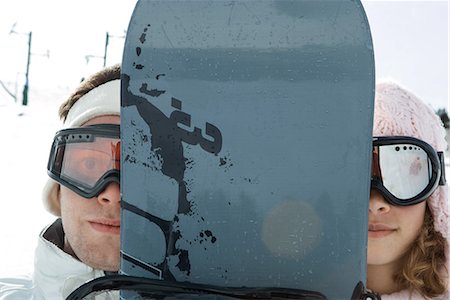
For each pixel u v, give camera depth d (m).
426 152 1.38
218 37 0.94
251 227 0.92
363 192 0.92
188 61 0.94
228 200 0.93
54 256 1.41
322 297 0.89
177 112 0.94
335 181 0.92
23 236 3.34
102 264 1.39
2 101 8.70
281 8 0.94
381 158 1.39
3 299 1.51
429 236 1.45
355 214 0.92
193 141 0.94
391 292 1.49
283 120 0.93
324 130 0.92
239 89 0.93
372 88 0.92
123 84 0.95
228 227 0.93
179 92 0.94
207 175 0.93
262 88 0.93
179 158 0.94
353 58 0.93
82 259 1.41
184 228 0.94
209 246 0.93
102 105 1.40
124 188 0.95
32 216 3.96
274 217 0.92
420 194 1.38
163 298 0.90
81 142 1.37
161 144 0.94
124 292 0.93
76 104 1.49
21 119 7.79
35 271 1.46
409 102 1.44
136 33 0.95
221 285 0.93
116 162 1.35
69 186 1.35
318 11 0.94
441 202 1.43
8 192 4.66
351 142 0.92
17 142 6.65
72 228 1.40
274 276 0.92
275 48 0.93
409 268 1.44
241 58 0.94
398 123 1.42
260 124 0.93
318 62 0.93
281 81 0.93
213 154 0.93
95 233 1.37
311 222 0.92
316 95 0.93
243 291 0.88
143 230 0.95
